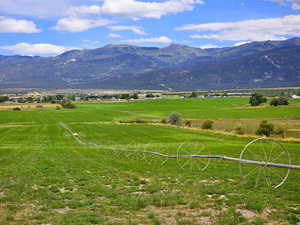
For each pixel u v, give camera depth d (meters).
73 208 11.72
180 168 22.19
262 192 13.58
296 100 188.00
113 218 10.25
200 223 9.42
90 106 197.38
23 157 32.31
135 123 100.88
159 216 10.38
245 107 159.00
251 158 26.91
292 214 10.12
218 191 13.72
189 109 159.38
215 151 33.50
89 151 38.50
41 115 142.00
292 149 34.50
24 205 12.22
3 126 98.25
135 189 14.77
